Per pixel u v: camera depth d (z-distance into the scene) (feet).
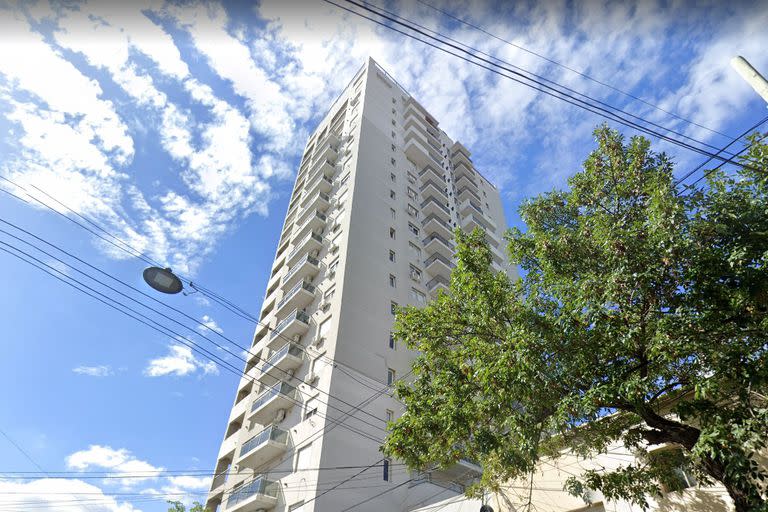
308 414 67.72
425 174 127.13
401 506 60.75
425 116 156.35
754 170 24.66
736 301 23.39
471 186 146.82
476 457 35.32
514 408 30.22
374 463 62.85
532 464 30.48
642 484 30.63
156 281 32.32
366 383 70.18
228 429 91.50
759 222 24.21
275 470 66.49
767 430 21.97
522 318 29.91
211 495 83.82
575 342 27.81
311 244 97.50
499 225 149.89
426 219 114.11
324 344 74.59
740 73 22.98
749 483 21.07
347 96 150.61
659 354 24.85
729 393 26.12
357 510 57.16
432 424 32.65
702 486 32.07
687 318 24.08
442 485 64.23
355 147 114.93
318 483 56.95
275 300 105.09
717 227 24.41
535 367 26.63
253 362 97.66
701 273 24.20
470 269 34.37
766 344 23.16
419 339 37.06
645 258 25.22
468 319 34.42
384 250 94.53
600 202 33.40
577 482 34.86
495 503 43.83
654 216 25.80
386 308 83.41
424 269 100.07
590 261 29.73
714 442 21.42
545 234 33.09
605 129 35.01
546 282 32.04
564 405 25.67
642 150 32.89
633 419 30.14
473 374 31.81
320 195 107.55
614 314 27.02
